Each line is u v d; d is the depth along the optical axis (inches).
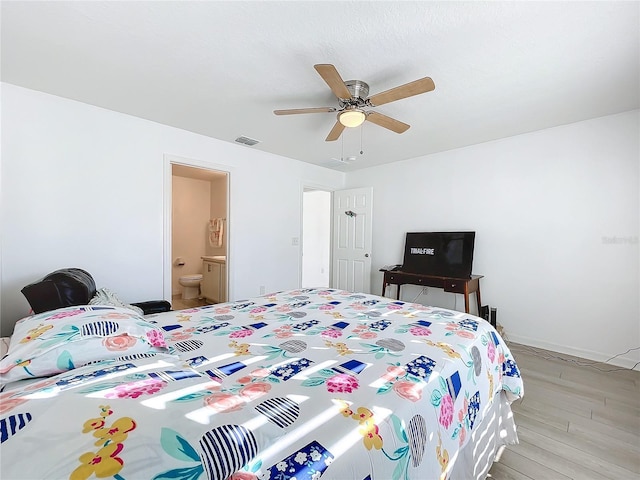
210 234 219.0
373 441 30.0
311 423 29.9
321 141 137.5
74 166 99.7
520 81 82.6
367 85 84.8
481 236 139.1
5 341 52.1
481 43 66.6
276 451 25.8
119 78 84.2
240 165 147.0
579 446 63.4
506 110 101.7
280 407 31.8
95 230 104.4
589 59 71.9
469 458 46.5
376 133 125.2
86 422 22.6
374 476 28.7
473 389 48.8
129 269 112.2
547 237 120.3
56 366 36.6
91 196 103.3
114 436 21.5
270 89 89.7
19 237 90.6
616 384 90.4
